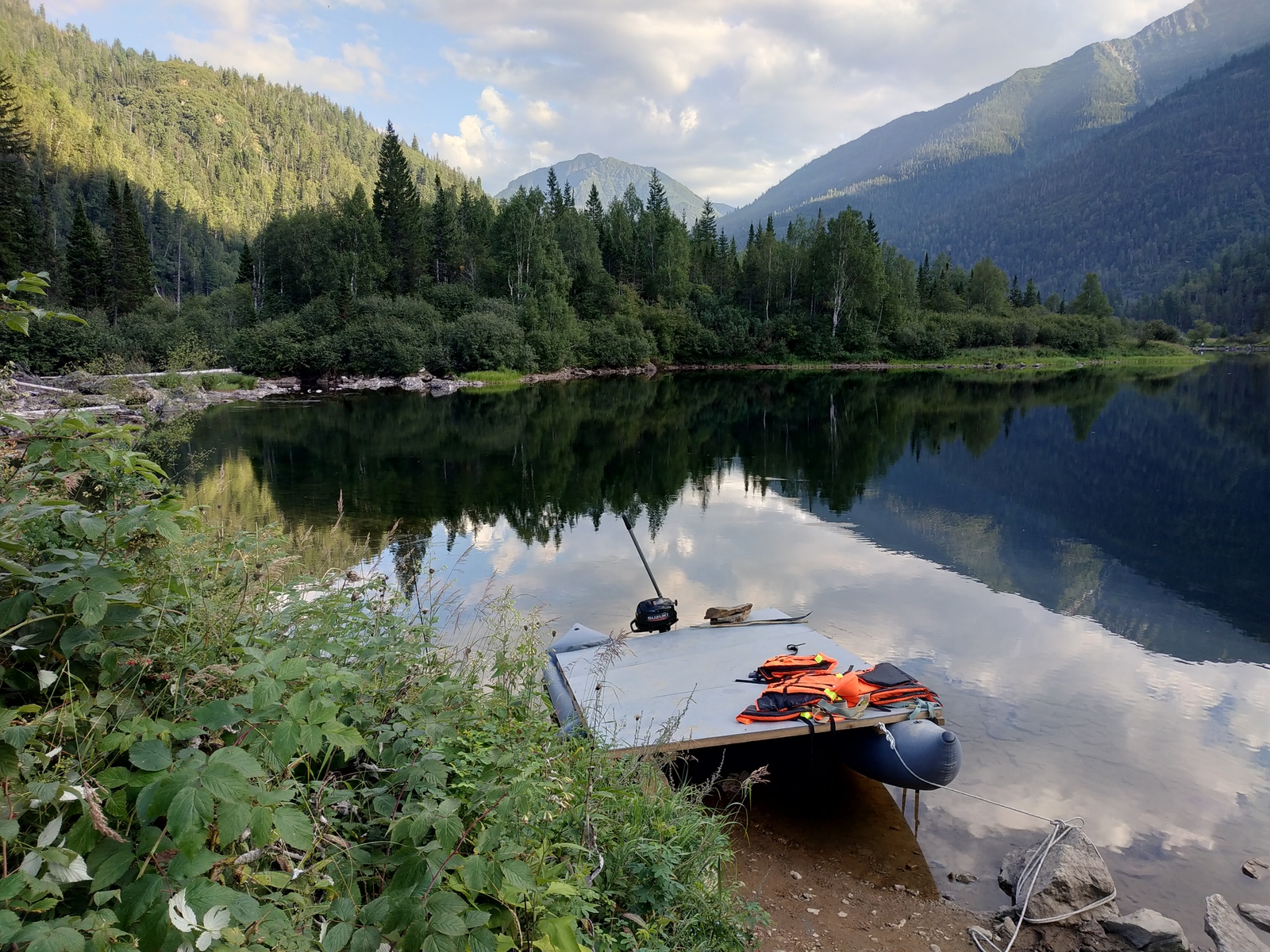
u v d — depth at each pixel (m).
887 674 5.73
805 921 4.04
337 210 73.88
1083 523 14.27
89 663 1.94
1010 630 8.76
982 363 72.25
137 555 2.21
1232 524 14.24
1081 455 21.81
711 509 15.12
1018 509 15.42
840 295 71.75
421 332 51.09
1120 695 7.06
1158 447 23.00
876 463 20.55
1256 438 24.73
